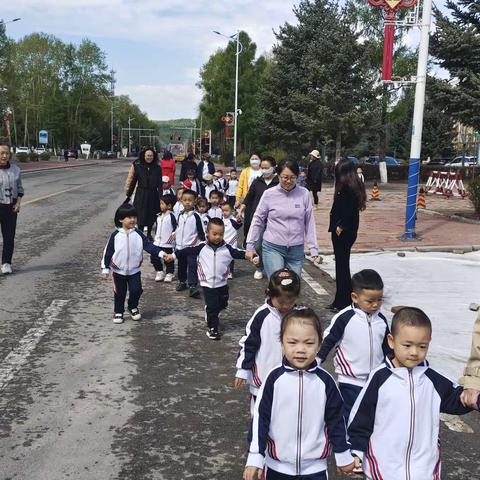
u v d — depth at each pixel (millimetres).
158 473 3459
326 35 33375
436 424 2666
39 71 86062
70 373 4957
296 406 2732
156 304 7352
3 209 8578
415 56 33562
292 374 2752
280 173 5875
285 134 36562
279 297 3496
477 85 21266
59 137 94938
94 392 4586
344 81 33094
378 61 34094
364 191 6809
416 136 12328
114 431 3963
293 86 36250
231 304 7461
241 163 55750
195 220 7863
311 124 32875
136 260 6441
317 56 33812
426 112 50156
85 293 7734
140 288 6527
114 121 133250
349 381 3605
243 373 3578
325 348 3609
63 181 31562
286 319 2773
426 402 2631
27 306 7027
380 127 33594
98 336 5965
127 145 152500
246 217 8836
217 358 5434
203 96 73125
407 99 35500
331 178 36781
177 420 4148
